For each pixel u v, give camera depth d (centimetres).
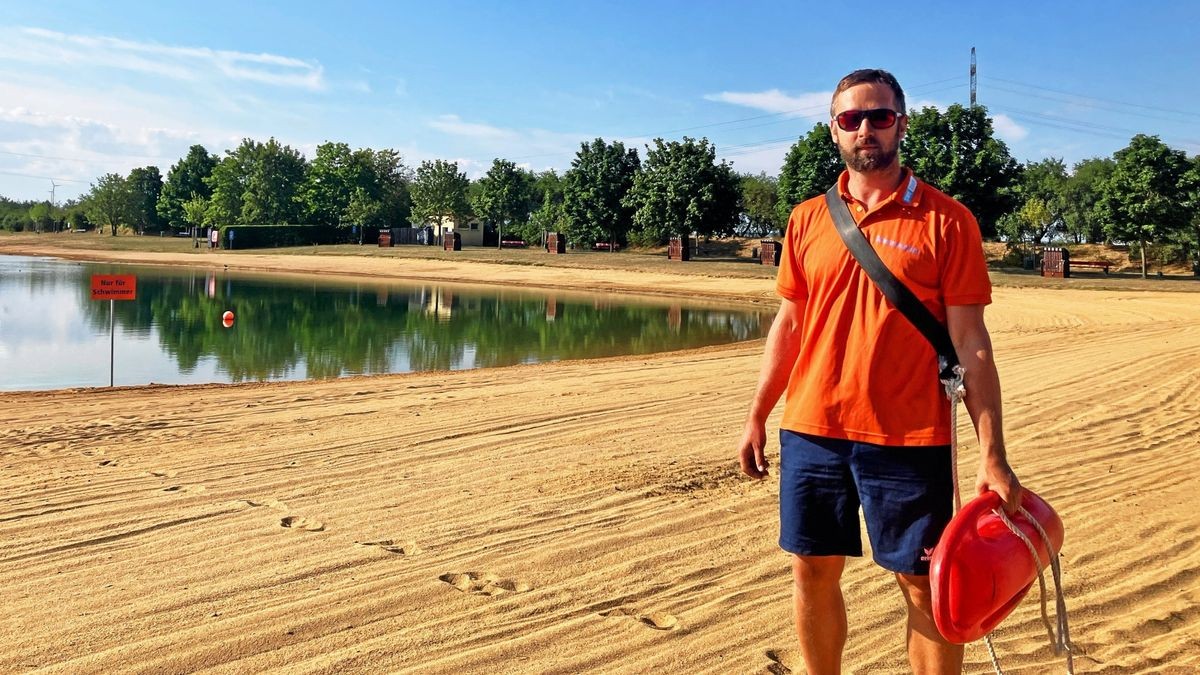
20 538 510
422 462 709
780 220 6253
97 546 497
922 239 266
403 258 6356
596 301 3497
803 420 281
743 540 509
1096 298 3189
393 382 1275
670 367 1448
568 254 6512
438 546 499
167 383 1366
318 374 1508
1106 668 349
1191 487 614
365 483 639
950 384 263
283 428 863
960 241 264
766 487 623
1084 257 5750
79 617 396
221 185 10644
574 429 853
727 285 4272
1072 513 556
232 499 595
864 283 273
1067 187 7156
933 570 238
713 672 347
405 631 385
